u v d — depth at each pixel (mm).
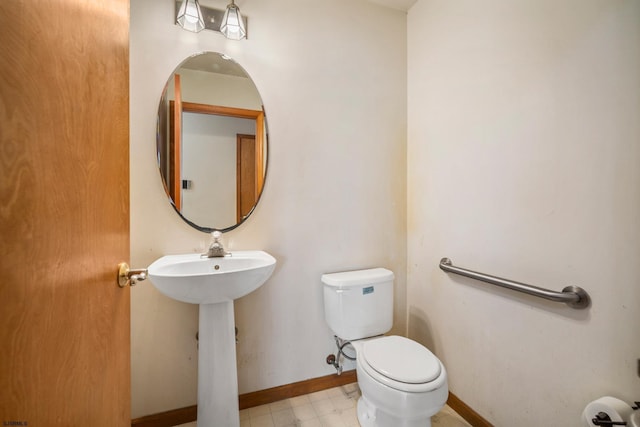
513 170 1193
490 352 1312
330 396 1641
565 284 1014
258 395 1561
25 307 385
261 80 1536
